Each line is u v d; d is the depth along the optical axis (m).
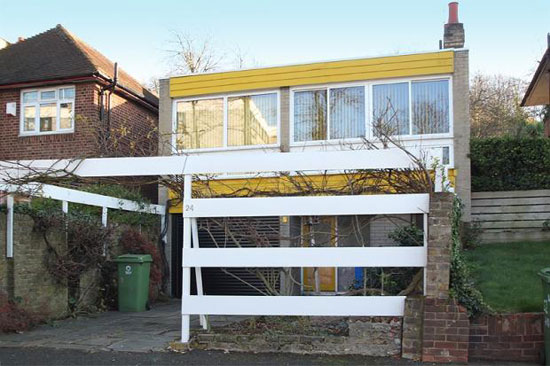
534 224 13.06
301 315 6.72
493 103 32.31
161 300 13.15
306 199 6.75
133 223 12.70
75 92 15.52
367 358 6.33
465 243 11.93
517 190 13.63
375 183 7.29
